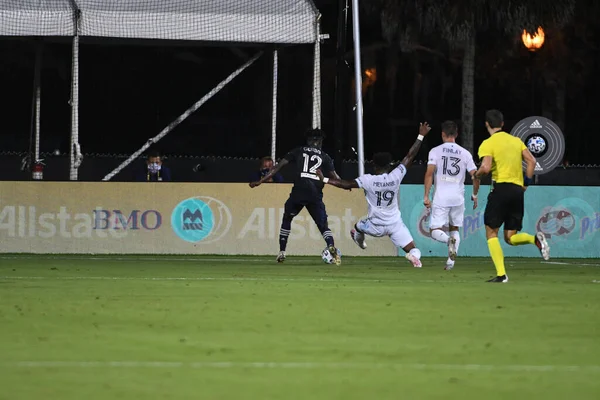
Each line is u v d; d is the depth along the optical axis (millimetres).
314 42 73000
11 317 26453
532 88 133875
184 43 80000
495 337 23500
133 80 120562
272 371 18797
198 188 59062
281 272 44250
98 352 20766
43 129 118125
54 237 58625
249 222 58969
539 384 17828
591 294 34469
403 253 59281
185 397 16375
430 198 59625
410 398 16547
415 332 24203
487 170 38656
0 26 69938
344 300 31531
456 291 35281
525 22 116062
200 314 27375
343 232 59281
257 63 120688
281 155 121062
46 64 117562
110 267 46719
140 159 90312
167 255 57781
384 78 135625
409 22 120000
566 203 60438
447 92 137000
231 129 121500
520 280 40938
